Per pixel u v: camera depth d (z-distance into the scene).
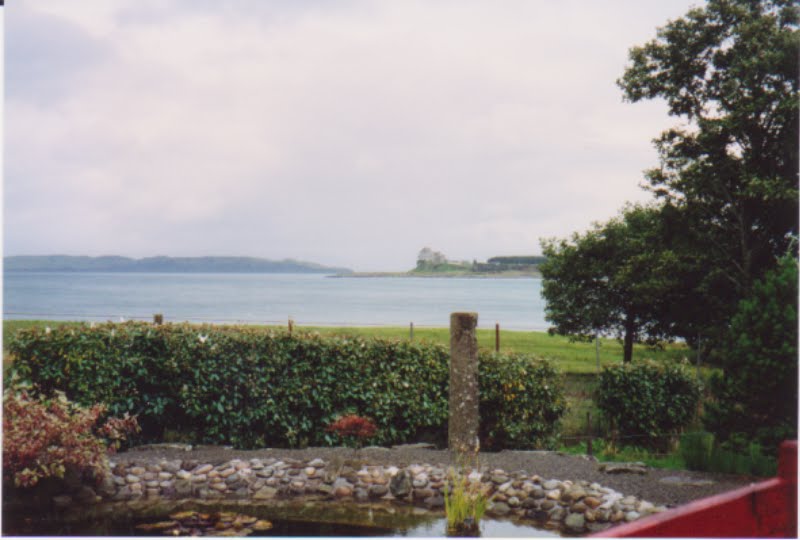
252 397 10.46
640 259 18.66
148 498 8.38
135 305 81.12
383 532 7.19
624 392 11.06
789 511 2.20
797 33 18.38
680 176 20.19
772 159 18.89
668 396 10.94
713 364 20.23
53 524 7.37
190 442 10.50
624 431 11.15
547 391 10.74
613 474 8.77
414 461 9.29
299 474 8.75
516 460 9.48
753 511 2.13
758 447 8.65
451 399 9.46
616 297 20.09
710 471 8.93
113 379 10.13
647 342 20.50
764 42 19.14
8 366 9.88
